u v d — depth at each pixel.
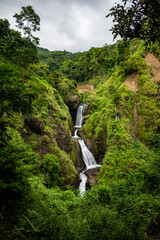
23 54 13.16
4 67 2.09
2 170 2.61
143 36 2.47
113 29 2.55
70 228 2.60
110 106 18.22
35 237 2.21
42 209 3.26
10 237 2.05
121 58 27.61
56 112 15.23
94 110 27.36
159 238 2.62
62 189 10.12
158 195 4.16
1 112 2.37
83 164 17.36
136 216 3.12
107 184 11.52
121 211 3.46
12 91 2.29
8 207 2.57
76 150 18.11
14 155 3.09
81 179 14.27
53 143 11.83
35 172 8.37
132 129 16.34
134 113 18.45
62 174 10.97
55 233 2.41
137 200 4.10
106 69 54.34
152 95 18.22
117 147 13.72
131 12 2.19
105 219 2.92
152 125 16.52
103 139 18.23
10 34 19.03
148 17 2.24
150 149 14.34
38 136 10.54
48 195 5.60
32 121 10.38
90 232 2.51
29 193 3.46
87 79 59.06
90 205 4.84
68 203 5.91
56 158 10.16
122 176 11.38
